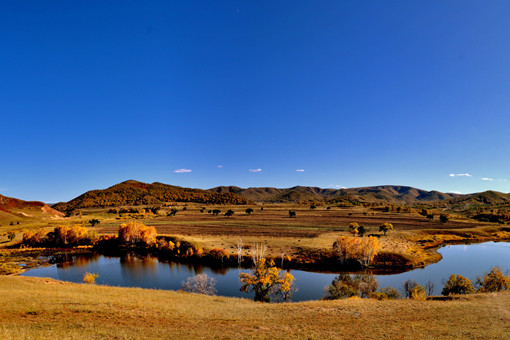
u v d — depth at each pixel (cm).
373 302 3044
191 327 2014
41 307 2312
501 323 2064
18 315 2062
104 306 2488
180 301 3108
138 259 9394
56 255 10088
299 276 7300
